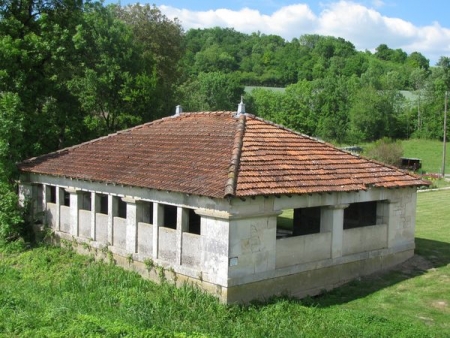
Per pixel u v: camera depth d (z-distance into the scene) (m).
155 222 15.83
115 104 33.62
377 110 82.06
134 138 20.42
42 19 25.80
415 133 83.50
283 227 22.83
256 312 13.40
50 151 26.19
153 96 34.34
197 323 12.54
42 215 20.95
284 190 14.26
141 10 45.72
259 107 81.44
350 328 12.45
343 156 18.47
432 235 24.44
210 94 78.25
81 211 18.98
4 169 21.11
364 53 144.88
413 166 58.75
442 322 13.61
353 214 20.84
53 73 27.17
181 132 19.31
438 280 17.19
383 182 17.67
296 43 150.62
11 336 11.73
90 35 31.72
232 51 146.25
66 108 27.52
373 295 15.76
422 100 87.25
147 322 12.50
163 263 15.48
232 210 13.47
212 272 13.95
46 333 11.70
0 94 24.73
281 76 126.12
